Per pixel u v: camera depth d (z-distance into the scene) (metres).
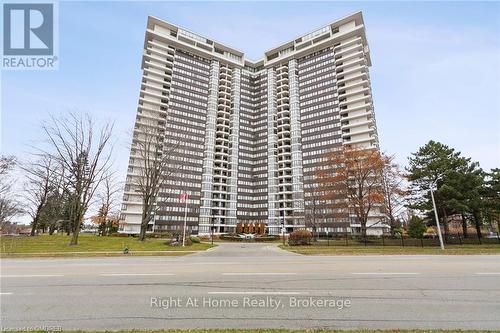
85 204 30.16
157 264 15.83
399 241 36.62
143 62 111.44
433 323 6.11
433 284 9.79
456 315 6.63
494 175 36.00
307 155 103.31
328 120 101.88
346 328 5.80
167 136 48.12
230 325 5.98
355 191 40.31
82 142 30.27
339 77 105.12
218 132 112.94
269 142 114.88
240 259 18.84
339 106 100.69
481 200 33.66
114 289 9.20
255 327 5.86
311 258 19.44
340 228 80.88
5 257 20.23
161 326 5.94
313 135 104.12
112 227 65.31
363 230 38.56
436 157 36.47
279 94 120.38
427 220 39.59
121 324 6.08
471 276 11.35
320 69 110.38
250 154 119.62
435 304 7.50
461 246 30.95
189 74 113.19
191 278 11.02
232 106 122.75
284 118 114.06
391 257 20.03
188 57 115.50
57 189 38.91
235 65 128.38
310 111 107.81
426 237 42.88
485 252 24.17
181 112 106.75
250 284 9.82
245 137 120.38
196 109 110.56
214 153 109.31
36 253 22.36
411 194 38.44
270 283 9.98
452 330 5.58
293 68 117.69
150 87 103.19
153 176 39.88
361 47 100.94
